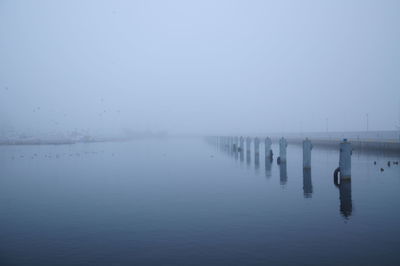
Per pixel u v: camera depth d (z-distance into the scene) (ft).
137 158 116.37
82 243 27.61
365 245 25.35
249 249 25.20
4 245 27.40
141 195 48.62
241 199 43.55
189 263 22.88
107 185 58.65
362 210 35.60
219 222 32.86
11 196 49.26
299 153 121.29
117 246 26.71
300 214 34.81
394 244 25.44
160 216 35.91
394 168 68.18
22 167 90.79
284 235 28.17
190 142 270.46
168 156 122.93
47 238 29.09
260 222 32.37
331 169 71.77
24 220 35.32
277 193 46.75
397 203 38.47
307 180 57.31
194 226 31.73
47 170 83.30
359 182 52.49
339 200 40.78
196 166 86.63
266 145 95.91
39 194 50.78
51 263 23.52
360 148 110.32
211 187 53.88
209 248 25.67
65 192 52.24
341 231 28.76
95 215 37.06
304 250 24.68
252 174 67.67
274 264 22.33
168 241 27.58
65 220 35.06
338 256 23.40
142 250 25.67
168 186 56.13
